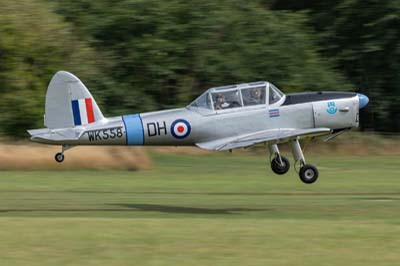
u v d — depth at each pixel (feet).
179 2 364.38
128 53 361.30
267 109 182.09
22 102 323.16
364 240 123.54
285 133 176.45
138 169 262.88
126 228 133.59
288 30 371.35
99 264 108.88
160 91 364.99
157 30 362.33
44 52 336.90
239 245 119.65
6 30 328.08
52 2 368.27
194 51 361.10
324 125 184.34
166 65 359.66
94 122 186.60
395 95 387.96
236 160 299.58
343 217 157.79
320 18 398.83
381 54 384.27
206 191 205.67
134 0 361.30
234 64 360.28
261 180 233.76
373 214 162.61
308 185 221.05
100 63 358.64
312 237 125.80
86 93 187.32
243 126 182.09
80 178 233.96
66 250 116.16
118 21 360.48
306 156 323.37
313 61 369.30
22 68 330.75
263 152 328.70
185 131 181.98
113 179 232.73
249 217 157.48
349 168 273.54
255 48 363.15
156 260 110.93
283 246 119.03
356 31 389.80
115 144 185.68
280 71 363.56
